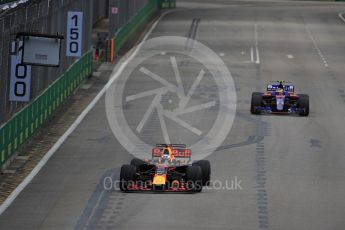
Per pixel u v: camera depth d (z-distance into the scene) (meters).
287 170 124.62
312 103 187.00
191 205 103.00
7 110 127.25
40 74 152.25
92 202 105.06
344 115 172.75
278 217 99.56
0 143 120.94
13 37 129.50
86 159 131.00
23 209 103.00
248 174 121.19
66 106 176.25
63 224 96.00
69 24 177.88
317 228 95.56
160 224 95.19
